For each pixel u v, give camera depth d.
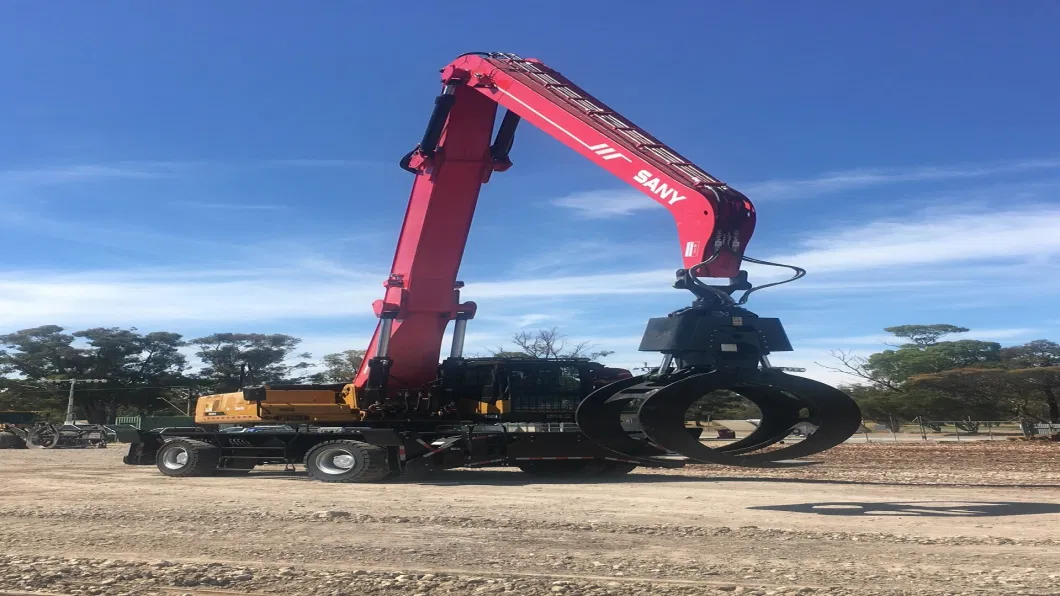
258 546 8.21
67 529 9.38
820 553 7.75
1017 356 70.00
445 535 8.92
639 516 10.45
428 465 16.81
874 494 12.82
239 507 11.39
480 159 15.46
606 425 10.40
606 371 17.53
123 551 8.03
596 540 8.56
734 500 12.22
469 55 14.86
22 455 28.89
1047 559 7.34
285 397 17.45
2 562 7.30
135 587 6.32
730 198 9.62
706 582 6.42
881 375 71.12
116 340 77.81
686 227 9.85
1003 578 6.44
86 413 78.50
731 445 10.30
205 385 80.19
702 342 8.94
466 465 16.75
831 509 11.06
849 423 9.70
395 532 9.14
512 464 18.20
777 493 13.13
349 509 11.21
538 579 6.50
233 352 81.06
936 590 6.02
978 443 33.22
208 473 17.86
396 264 16.70
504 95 13.70
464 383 17.53
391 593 6.12
